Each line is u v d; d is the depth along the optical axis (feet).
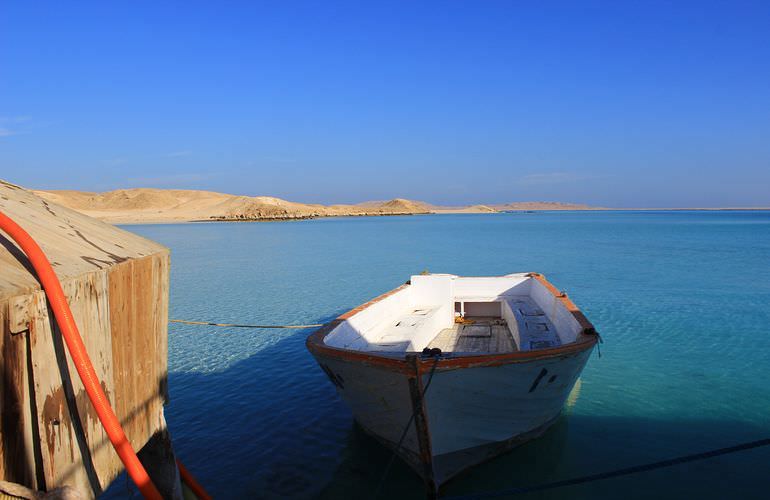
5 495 9.51
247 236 228.02
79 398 12.55
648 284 87.76
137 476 11.60
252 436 31.42
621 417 32.86
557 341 33.42
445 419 23.32
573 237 213.25
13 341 10.16
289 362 45.47
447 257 137.18
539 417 27.78
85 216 19.53
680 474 26.25
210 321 64.39
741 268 107.86
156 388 17.97
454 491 25.36
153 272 17.65
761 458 27.68
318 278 100.83
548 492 24.99
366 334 34.19
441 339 40.78
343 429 31.99
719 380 39.40
